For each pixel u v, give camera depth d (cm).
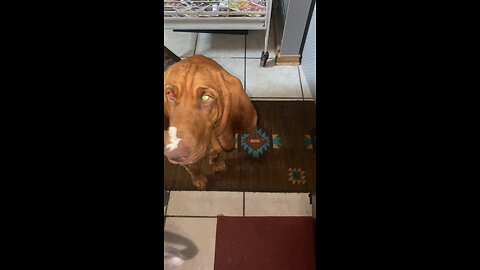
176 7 175
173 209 154
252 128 136
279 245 146
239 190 158
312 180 160
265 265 143
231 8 174
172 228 150
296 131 173
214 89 111
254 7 175
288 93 186
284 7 187
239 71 194
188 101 110
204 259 144
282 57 196
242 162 164
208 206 154
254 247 146
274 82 190
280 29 197
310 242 146
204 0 175
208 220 151
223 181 159
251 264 143
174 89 111
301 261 143
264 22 178
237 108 124
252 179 160
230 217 152
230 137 133
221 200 156
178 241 147
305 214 153
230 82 120
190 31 208
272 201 156
